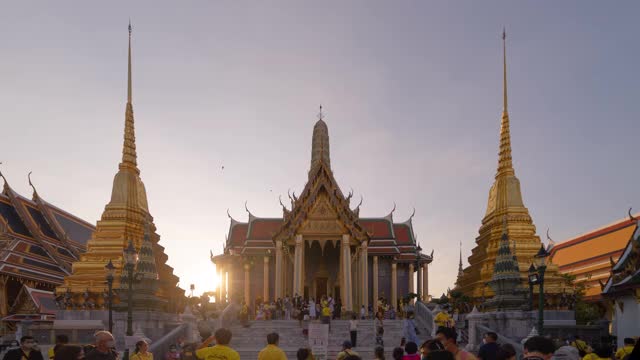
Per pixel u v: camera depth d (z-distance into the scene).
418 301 48.19
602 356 17.44
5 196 61.44
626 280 41.41
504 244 41.50
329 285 67.69
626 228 61.94
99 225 46.34
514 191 50.78
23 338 15.14
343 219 60.44
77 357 11.01
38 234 61.50
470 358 11.34
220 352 13.24
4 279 54.12
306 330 43.50
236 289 73.69
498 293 40.97
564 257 72.19
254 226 75.25
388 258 75.56
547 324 42.53
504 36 55.31
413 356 16.41
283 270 61.44
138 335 31.41
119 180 48.41
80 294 42.25
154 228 52.19
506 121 53.75
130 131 50.62
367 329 43.78
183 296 54.91
